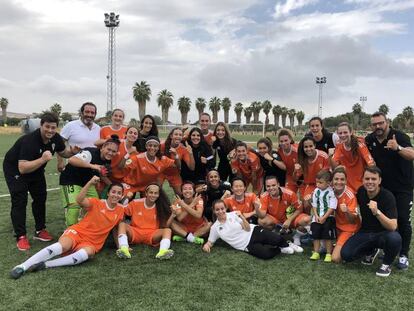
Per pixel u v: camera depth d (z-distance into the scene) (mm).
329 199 5086
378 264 4930
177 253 5266
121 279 4305
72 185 5543
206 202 6215
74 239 4848
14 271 4266
